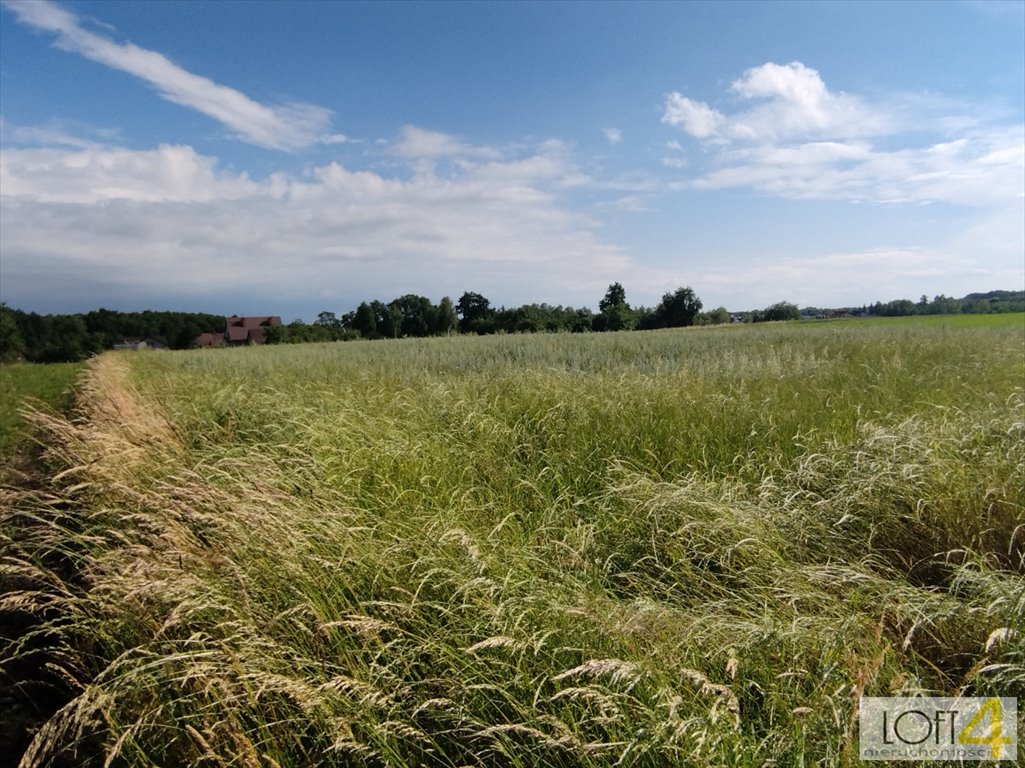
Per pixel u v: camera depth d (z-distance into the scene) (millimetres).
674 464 5043
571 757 2051
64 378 21125
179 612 2648
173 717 2414
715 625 2529
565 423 6184
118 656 2525
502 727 1948
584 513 4324
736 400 6742
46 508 4195
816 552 3604
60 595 3627
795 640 2375
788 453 5094
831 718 1971
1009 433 4668
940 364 9930
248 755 2064
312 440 5578
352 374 11883
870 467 4293
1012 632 2352
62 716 2697
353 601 2910
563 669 2336
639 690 2156
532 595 2744
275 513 3398
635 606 2758
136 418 6598
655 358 14094
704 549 3533
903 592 2857
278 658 2463
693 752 1830
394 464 4973
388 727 2180
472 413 6285
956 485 3816
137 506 4023
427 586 2936
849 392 7379
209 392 9656
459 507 4109
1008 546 3371
